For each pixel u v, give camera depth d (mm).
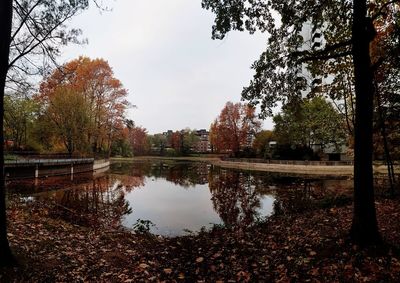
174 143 122562
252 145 75375
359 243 6051
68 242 7816
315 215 10805
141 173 42125
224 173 42906
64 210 14492
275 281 5117
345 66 10461
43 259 5996
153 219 13859
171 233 11383
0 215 5184
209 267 6168
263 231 9484
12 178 26406
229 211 15641
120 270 6070
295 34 8344
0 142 5121
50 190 22219
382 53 10430
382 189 14766
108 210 15672
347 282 4734
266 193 21734
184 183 29844
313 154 49688
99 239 8820
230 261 6488
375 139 14078
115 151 94000
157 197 20719
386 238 6660
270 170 48125
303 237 7750
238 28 7637
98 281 5352
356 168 6242
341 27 8375
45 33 8617
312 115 44938
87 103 41688
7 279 4727
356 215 6266
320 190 21562
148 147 123188
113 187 25703
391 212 9609
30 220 9891
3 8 5055
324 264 5543
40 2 8477
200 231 11289
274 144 59062
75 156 41500
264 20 7953
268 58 8547
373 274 4863
